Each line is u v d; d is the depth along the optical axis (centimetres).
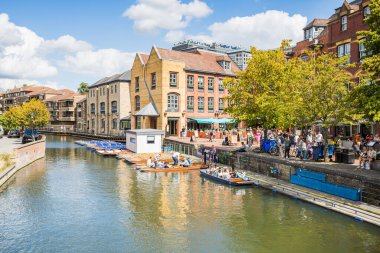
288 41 3238
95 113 8119
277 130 3872
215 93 5809
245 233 1644
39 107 7156
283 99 2934
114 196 2320
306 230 1648
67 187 2589
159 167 3288
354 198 1905
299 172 2383
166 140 4812
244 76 3338
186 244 1540
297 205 2014
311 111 2481
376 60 1808
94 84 8212
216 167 3123
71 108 9944
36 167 3509
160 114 5238
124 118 6812
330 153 2530
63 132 9081
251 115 3136
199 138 4925
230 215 1892
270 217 1841
